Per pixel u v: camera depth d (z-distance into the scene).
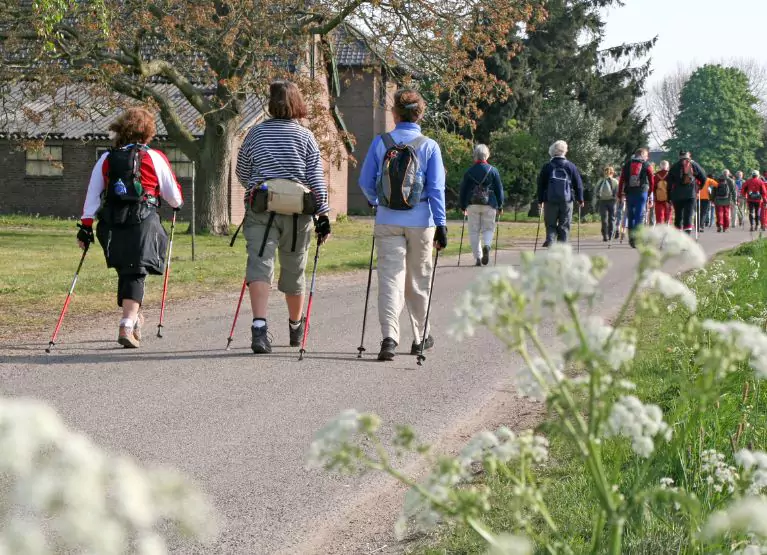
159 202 9.98
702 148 120.38
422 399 7.89
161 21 26.58
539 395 2.37
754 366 2.09
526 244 29.17
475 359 9.70
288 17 27.86
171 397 7.79
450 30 28.33
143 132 9.92
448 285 16.41
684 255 2.04
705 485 4.27
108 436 6.55
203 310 13.13
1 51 27.09
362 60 53.69
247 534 4.76
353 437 6.67
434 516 2.18
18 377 8.45
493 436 2.40
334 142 28.67
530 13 29.11
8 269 18.81
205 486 5.52
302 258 9.80
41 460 1.30
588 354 2.06
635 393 6.64
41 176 42.75
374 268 19.81
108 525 1.26
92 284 15.88
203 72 28.19
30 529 1.28
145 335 10.92
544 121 59.91
